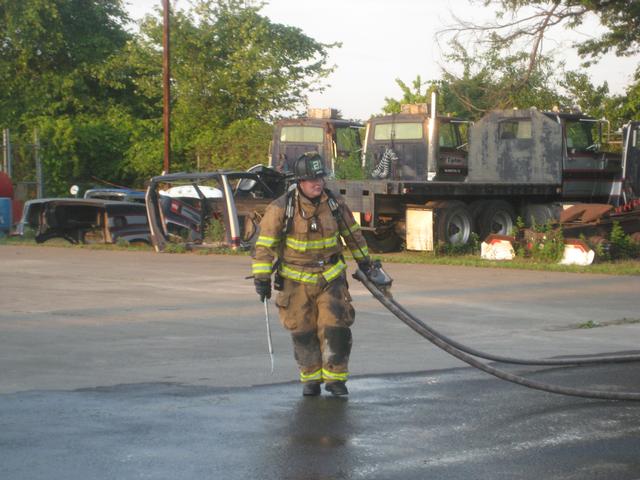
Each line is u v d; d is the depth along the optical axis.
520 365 7.94
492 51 25.23
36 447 5.23
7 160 33.78
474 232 20.69
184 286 14.03
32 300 12.25
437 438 5.54
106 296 12.75
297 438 5.51
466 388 6.97
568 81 33.97
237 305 11.84
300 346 6.68
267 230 6.59
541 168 22.67
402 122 24.02
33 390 6.73
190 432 5.61
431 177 23.34
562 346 8.98
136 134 40.94
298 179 6.57
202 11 41.84
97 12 47.19
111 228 23.22
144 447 5.27
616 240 18.44
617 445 5.43
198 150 37.06
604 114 33.78
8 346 8.73
